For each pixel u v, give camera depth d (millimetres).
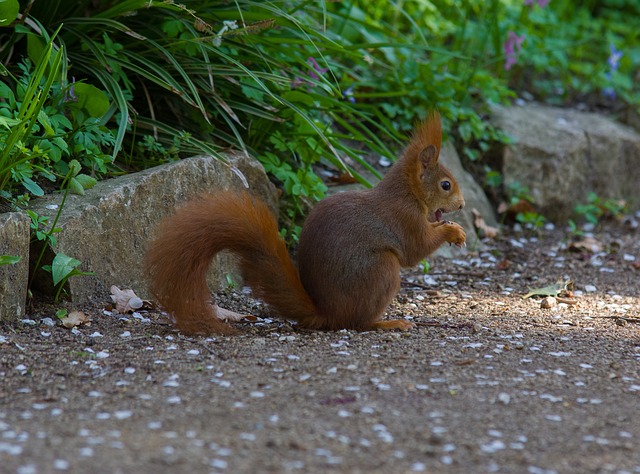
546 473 5039
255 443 5270
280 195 11023
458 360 7074
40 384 6289
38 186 8477
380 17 16062
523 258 11984
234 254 8336
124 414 5688
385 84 13109
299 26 10250
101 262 8430
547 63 15828
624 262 11938
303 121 10789
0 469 4758
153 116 9938
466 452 5273
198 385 6301
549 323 8672
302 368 6719
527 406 6074
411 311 9141
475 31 15477
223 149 10078
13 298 7676
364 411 5848
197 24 9195
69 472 4758
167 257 7531
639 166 15008
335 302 7902
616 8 20344
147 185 8859
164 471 4824
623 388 6555
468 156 13500
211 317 7727
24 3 9789
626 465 5188
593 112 15922
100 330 7738
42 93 8188
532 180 13680
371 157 12547
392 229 8094
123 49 10141
